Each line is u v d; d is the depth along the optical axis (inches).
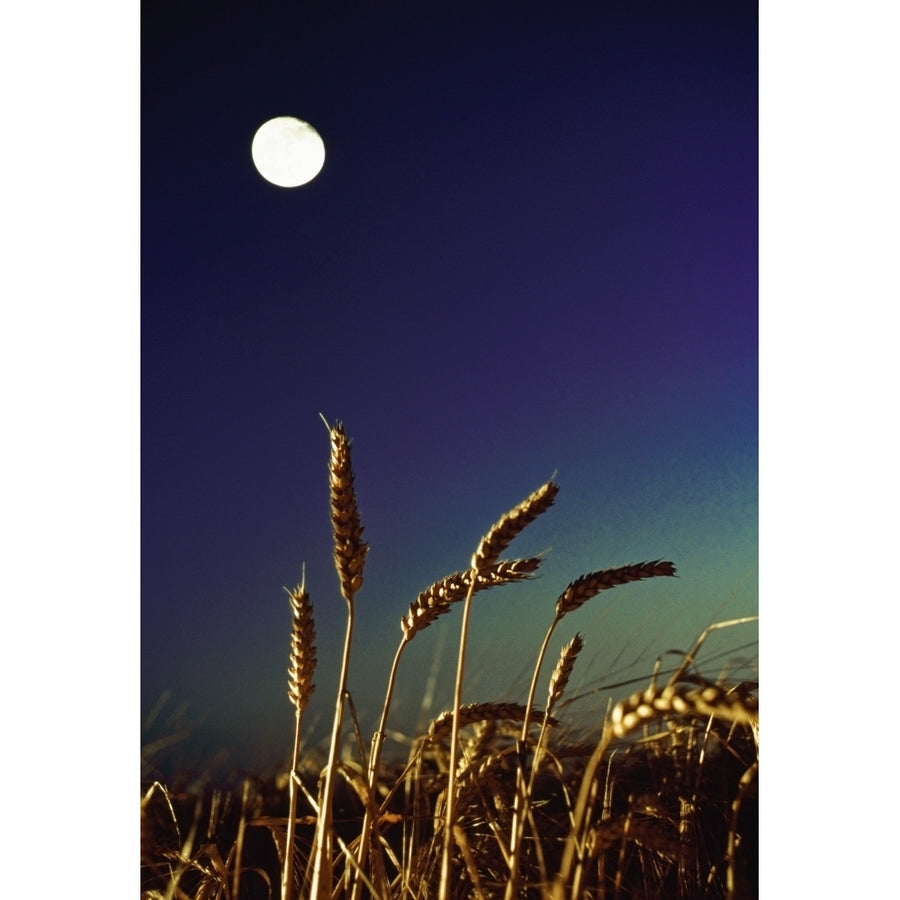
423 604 44.7
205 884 51.4
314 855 47.2
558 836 51.5
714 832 53.6
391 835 59.6
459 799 50.0
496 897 48.3
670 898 50.5
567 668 48.7
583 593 45.7
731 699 27.7
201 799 68.1
